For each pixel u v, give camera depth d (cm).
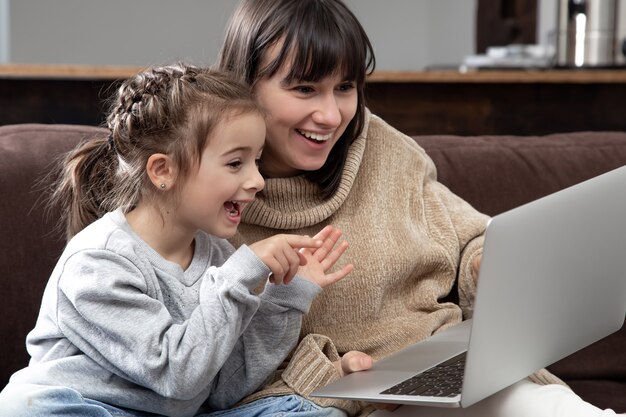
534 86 370
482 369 149
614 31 420
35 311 201
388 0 750
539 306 156
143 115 171
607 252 166
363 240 201
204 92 168
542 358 164
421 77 357
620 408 209
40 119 343
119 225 172
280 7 188
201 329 160
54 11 686
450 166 232
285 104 188
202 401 175
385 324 201
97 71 339
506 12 495
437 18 744
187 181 168
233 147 167
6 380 201
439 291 207
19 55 679
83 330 164
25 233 202
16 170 205
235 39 193
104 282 162
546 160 238
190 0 717
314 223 200
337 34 186
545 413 157
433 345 185
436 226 212
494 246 142
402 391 158
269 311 176
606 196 161
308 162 192
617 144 245
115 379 166
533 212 148
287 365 189
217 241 185
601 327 177
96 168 185
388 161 214
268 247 167
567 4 423
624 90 373
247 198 170
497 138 246
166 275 171
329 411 174
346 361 179
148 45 712
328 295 196
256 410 173
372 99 360
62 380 165
